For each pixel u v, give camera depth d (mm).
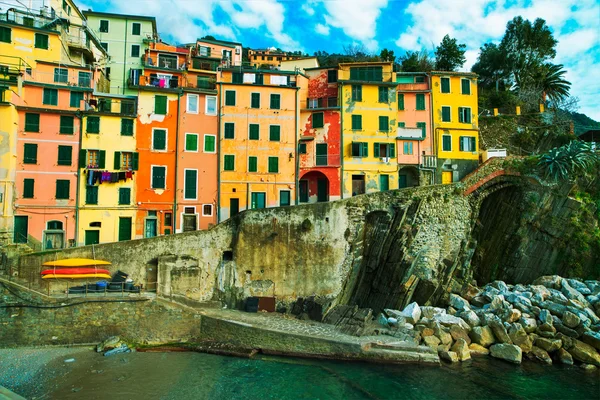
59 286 28141
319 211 34594
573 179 40688
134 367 23312
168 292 30219
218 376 22484
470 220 42156
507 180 42469
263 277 33188
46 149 35312
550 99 60562
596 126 64125
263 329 26625
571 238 40094
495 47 65188
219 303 31562
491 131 50562
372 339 26703
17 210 34000
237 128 40656
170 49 49500
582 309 30219
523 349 27188
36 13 43000
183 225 38375
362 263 36562
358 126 44125
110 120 37188
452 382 22562
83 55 44719
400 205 36812
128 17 52812
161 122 38750
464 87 48094
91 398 19672
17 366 22844
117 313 26328
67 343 25453
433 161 45375
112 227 36375
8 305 24906
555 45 62406
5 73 35094
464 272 40344
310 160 43344
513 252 42125
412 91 47188
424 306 33406
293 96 42344
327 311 31625
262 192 40594
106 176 36250
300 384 21672
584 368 25234
